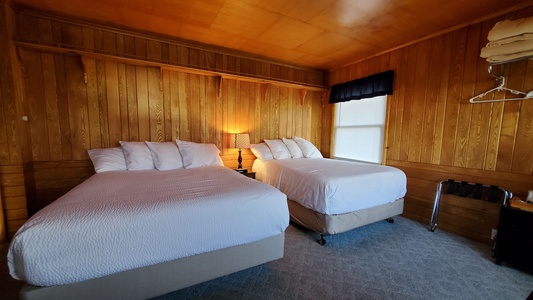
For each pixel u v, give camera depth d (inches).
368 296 59.0
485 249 84.0
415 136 112.7
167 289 51.1
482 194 89.7
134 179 77.5
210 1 81.1
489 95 87.7
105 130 105.7
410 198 114.8
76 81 99.3
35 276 39.7
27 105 91.6
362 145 143.4
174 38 114.7
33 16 89.7
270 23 97.3
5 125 83.2
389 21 93.6
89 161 103.3
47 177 96.7
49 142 96.3
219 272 57.1
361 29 101.3
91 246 43.0
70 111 99.0
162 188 65.9
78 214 45.1
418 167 111.5
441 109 102.3
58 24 94.0
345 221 84.8
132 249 46.1
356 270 70.1
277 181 112.0
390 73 121.9
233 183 72.4
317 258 76.5
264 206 61.6
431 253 80.7
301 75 162.1
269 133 152.9
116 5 84.5
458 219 96.4
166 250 49.4
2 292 57.5
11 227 85.7
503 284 64.3
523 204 70.1
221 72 124.3
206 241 53.7
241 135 131.0
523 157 80.4
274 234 64.5
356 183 87.0
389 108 124.6
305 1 80.0
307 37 111.2
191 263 53.1
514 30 71.4
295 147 147.2
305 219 92.4
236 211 57.4
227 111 136.0
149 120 114.7
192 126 125.8
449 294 60.2
